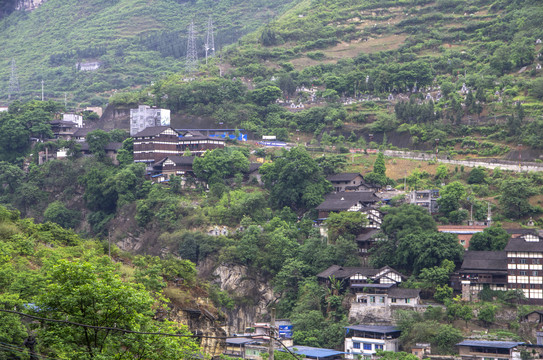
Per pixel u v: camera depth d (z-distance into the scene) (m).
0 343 55.19
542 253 129.38
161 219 174.25
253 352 113.81
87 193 192.75
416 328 124.12
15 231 95.00
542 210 162.00
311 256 152.88
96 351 49.69
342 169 195.75
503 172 183.75
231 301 146.62
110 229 183.12
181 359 54.28
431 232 144.00
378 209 159.50
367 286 136.12
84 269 51.53
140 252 171.12
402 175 193.50
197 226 169.25
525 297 129.12
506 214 163.38
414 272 140.00
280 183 179.12
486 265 133.50
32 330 58.00
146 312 56.56
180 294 86.06
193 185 186.88
